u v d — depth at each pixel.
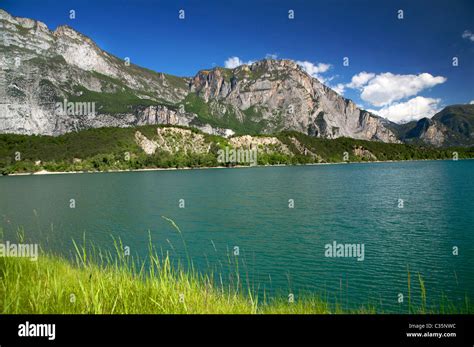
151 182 131.25
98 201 77.25
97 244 37.72
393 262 29.94
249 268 28.89
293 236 40.94
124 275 11.55
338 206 63.25
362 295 22.97
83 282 11.43
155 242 38.78
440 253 32.28
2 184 125.06
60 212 61.91
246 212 59.25
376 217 51.38
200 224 49.38
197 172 199.62
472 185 94.56
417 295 22.77
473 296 22.19
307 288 24.27
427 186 95.38
